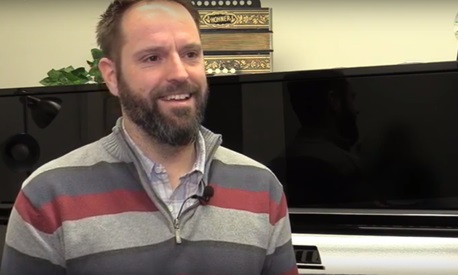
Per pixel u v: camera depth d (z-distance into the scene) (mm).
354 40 1760
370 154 1262
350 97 1255
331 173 1292
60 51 1873
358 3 1747
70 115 1432
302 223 1286
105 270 846
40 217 875
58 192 883
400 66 1210
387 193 1258
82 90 1416
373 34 1748
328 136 1283
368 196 1271
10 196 1477
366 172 1268
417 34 1724
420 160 1231
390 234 1216
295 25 1782
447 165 1215
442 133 1210
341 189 1287
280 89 1298
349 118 1263
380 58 1749
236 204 959
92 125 1418
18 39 1888
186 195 946
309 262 1222
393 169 1249
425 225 1208
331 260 1205
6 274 882
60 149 1443
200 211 924
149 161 932
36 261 875
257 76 1302
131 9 916
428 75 1201
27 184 908
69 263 854
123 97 916
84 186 897
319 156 1295
